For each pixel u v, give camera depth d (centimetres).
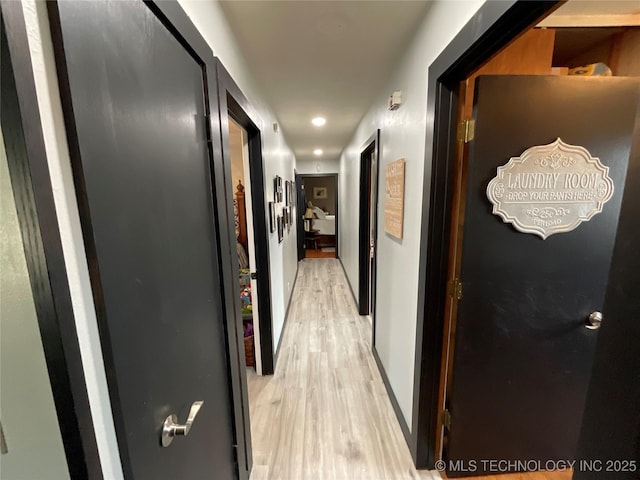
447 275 136
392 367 205
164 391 73
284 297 337
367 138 285
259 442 174
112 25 55
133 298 61
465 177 125
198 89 97
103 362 53
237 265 137
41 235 42
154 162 70
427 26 131
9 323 46
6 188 42
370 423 188
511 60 125
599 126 116
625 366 49
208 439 103
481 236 124
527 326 134
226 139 122
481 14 87
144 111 66
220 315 116
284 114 297
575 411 143
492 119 115
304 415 195
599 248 127
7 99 39
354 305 396
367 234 350
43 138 43
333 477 152
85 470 50
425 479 150
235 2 122
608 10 124
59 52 44
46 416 49
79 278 49
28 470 52
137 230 63
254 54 168
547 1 71
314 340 299
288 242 391
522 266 127
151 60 69
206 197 104
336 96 245
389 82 200
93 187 50
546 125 116
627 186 48
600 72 129
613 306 51
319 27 143
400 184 173
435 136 125
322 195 934
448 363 145
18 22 39
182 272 84
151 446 67
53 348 45
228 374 124
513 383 140
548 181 119
